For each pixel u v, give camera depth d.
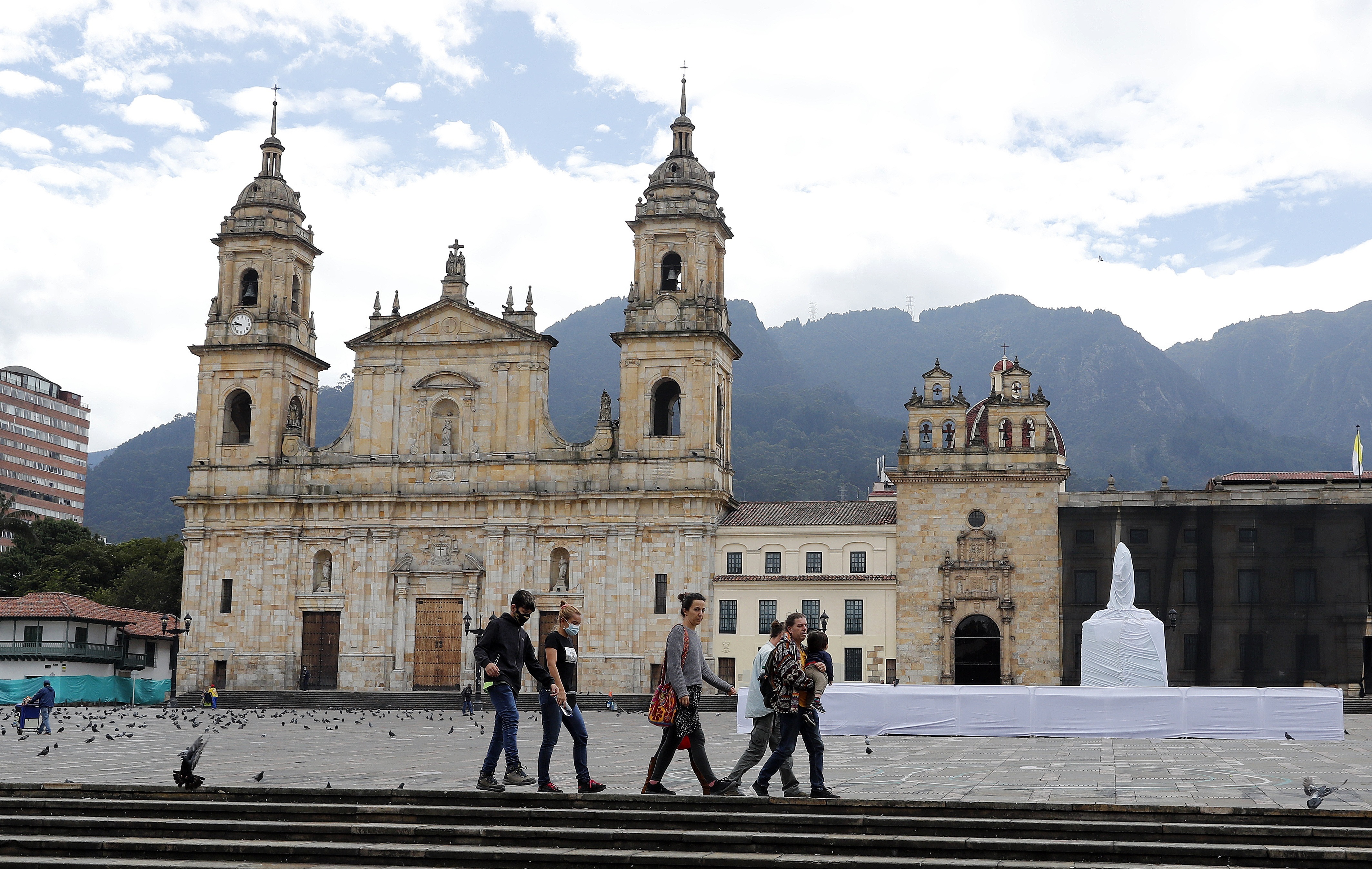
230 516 119.00
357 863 26.48
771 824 27.48
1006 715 55.97
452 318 117.00
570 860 25.80
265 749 53.31
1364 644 100.88
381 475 116.44
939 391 109.56
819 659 30.91
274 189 123.81
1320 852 24.19
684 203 114.50
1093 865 24.36
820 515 111.31
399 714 92.25
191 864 26.47
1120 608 76.06
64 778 37.06
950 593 106.06
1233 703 54.91
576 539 112.81
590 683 110.31
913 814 28.20
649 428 112.44
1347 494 101.94
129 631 131.38
